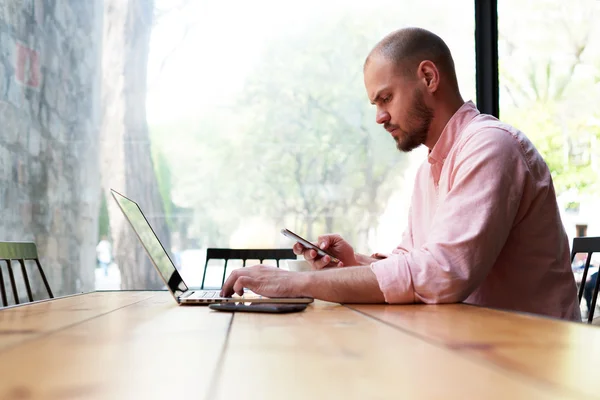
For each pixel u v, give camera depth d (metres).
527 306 1.31
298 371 0.40
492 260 1.12
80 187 3.23
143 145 3.25
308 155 3.25
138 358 0.46
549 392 0.32
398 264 1.06
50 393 0.33
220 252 2.38
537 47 3.28
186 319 0.80
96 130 3.25
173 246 3.22
